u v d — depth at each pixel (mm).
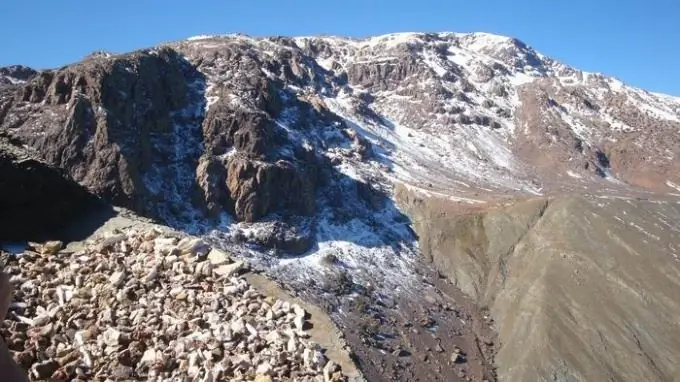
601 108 163500
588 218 81750
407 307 68812
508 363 63531
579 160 132500
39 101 74250
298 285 65688
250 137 81000
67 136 68438
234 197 74562
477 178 114812
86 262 14711
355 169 97312
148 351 11742
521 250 80812
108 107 72625
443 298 73812
